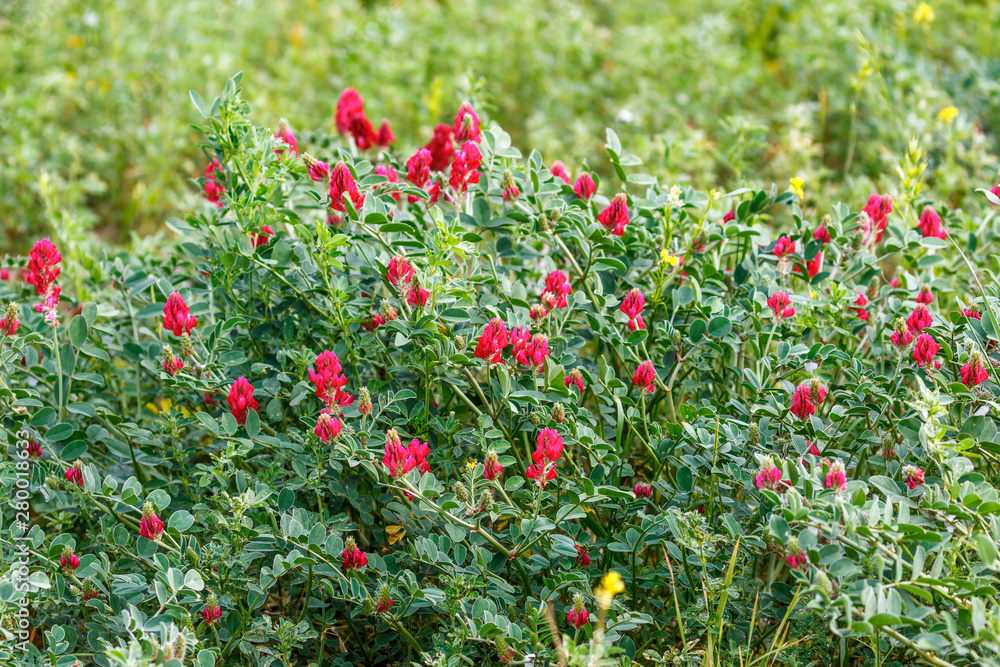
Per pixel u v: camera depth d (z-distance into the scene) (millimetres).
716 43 6398
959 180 4340
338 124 3457
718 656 2121
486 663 2137
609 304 2617
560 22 6738
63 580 2182
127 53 5852
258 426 2375
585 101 6094
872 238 2789
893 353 2734
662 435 2682
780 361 2439
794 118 4996
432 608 2379
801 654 2281
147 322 3342
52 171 4930
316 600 2312
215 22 6445
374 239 2602
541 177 2738
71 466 2475
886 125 4945
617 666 1945
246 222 2566
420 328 2338
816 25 6359
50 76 5492
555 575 2184
